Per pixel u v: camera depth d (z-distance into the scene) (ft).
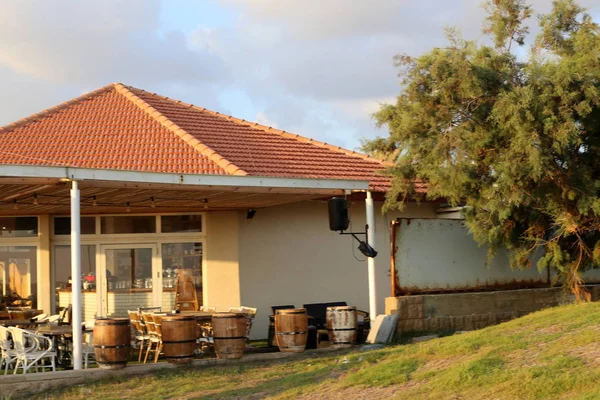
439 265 53.42
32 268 58.90
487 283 55.52
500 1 49.55
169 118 62.80
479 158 48.24
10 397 35.76
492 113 45.32
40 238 58.80
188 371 40.22
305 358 43.42
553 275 58.59
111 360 38.99
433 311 51.62
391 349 40.78
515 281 56.90
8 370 43.57
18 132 58.59
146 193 46.19
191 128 61.62
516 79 46.78
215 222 59.82
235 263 58.95
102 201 51.21
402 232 52.13
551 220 51.03
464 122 47.26
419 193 58.85
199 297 59.77
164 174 41.11
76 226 38.91
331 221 46.75
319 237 61.46
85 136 58.49
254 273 59.31
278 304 59.57
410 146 50.03
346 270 61.87
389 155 55.93
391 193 52.54
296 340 44.32
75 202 38.86
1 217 58.95
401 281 51.60
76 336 39.01
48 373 37.47
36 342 40.52
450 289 53.67
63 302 59.16
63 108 64.69
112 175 39.55
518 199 45.62
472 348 34.78
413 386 31.14
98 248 59.62
